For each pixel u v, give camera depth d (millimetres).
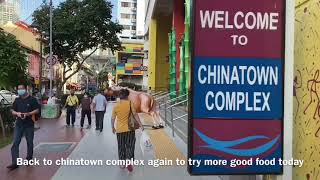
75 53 40688
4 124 18625
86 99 21156
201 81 5922
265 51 5977
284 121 6031
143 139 12102
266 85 5996
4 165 11211
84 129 20516
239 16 5949
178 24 34688
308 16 6363
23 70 19250
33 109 11062
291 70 6016
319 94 5957
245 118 5980
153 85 47844
